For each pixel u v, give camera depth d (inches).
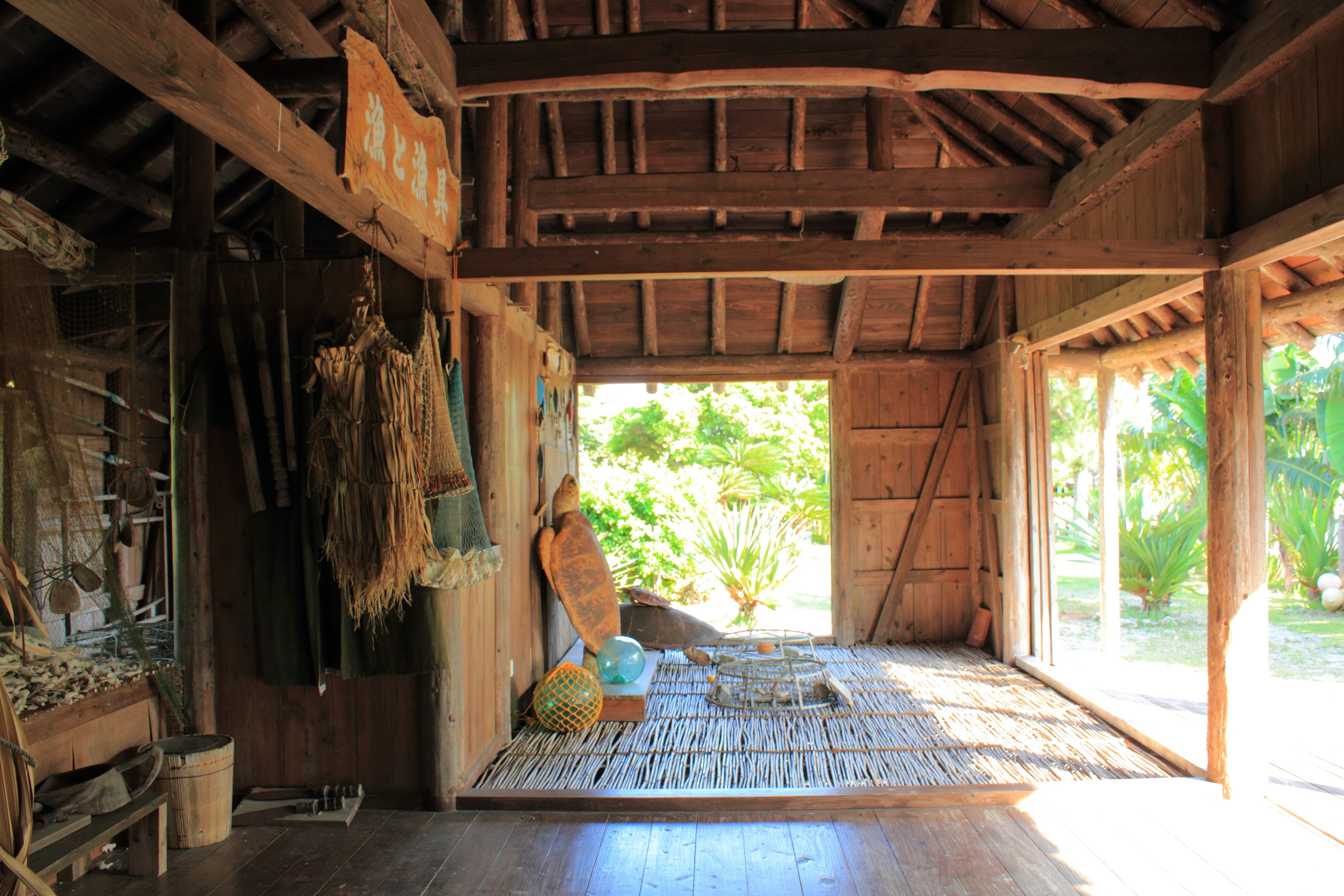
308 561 131.6
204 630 138.8
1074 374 294.8
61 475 113.0
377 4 111.3
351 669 132.6
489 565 134.3
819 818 136.2
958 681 219.6
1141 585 332.8
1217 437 145.0
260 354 129.9
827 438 475.5
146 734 133.5
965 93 201.8
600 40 143.9
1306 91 125.2
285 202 185.2
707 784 146.3
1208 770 147.3
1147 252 141.9
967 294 263.1
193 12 151.9
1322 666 239.5
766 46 140.9
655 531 356.2
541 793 141.5
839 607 270.7
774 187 206.8
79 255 121.5
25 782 75.6
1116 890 112.0
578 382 281.6
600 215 249.6
